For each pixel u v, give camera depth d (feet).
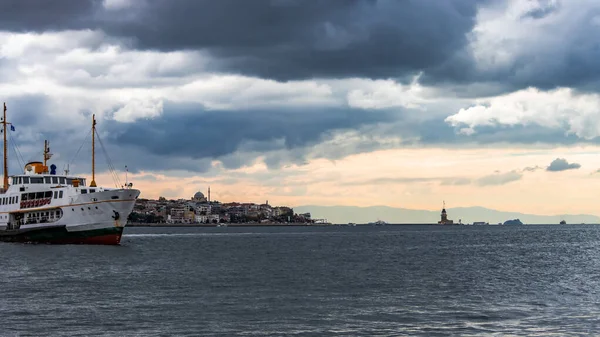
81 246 436.76
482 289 234.99
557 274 293.02
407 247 547.49
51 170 481.05
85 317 177.78
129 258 371.97
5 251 402.31
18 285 244.63
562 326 164.96
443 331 160.15
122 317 177.88
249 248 516.73
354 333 158.51
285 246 554.46
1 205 480.64
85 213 435.12
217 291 228.02
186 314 182.19
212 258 388.16
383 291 228.84
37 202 455.22
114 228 434.30
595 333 157.17
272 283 251.60
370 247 545.03
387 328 163.73
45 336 155.63
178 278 267.80
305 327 165.17
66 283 250.78
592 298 211.20
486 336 154.61
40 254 383.86
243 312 185.26
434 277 277.03
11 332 160.04
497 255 433.48
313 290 231.50
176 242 629.10
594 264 353.51
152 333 158.71
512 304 198.80
